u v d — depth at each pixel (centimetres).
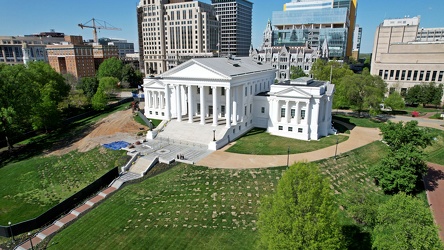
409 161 4178
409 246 2402
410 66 11112
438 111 9531
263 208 2695
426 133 4516
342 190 4409
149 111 8431
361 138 6519
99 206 4234
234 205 3959
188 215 3803
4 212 4372
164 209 3975
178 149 5897
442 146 6144
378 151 5794
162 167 5184
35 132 8081
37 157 6309
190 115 6825
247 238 3319
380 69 11800
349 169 5038
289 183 2380
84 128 7888
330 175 4775
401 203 2633
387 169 4291
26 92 7062
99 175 5266
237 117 6819
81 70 18762
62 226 3916
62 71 17750
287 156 5409
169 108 7238
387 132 4600
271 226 2375
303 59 16038
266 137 6619
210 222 3641
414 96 10162
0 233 3794
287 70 16400
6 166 6022
